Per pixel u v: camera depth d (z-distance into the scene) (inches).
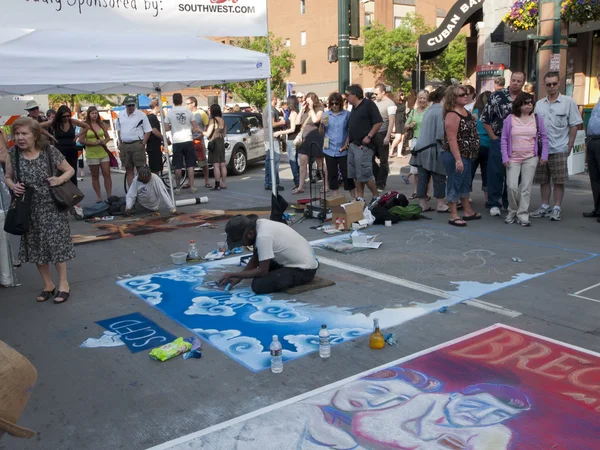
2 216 224.4
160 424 124.0
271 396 133.6
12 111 587.5
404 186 440.5
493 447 110.4
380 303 190.9
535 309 180.5
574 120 289.3
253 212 361.7
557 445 110.6
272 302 196.2
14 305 205.5
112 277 235.0
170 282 224.8
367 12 1472.7
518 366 142.9
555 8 401.1
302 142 412.8
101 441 118.6
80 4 277.3
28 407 133.6
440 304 187.8
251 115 629.9
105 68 273.0
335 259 245.4
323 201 325.7
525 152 283.1
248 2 320.8
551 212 312.0
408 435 115.3
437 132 319.9
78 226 338.6
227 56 311.6
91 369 152.1
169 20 301.0
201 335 171.6
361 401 129.0
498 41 563.8
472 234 279.9
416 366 144.9
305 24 1681.8
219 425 122.0
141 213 366.0
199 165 488.4
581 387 132.0
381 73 1343.5
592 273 213.3
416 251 252.8
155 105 481.7
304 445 113.3
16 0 261.9
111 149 695.7
